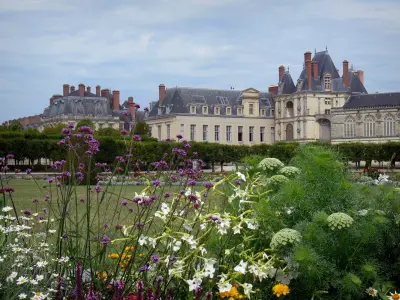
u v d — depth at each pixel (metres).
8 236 6.71
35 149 58.25
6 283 5.45
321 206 7.13
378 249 6.96
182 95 106.25
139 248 7.20
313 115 102.50
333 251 6.61
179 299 6.06
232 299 5.45
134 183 31.09
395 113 91.69
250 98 110.88
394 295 6.34
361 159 66.81
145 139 77.31
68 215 6.75
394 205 7.63
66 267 6.03
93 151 6.75
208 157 71.44
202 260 6.14
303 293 6.62
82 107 125.25
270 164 8.60
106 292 5.68
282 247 6.57
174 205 6.51
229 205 7.57
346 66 104.19
